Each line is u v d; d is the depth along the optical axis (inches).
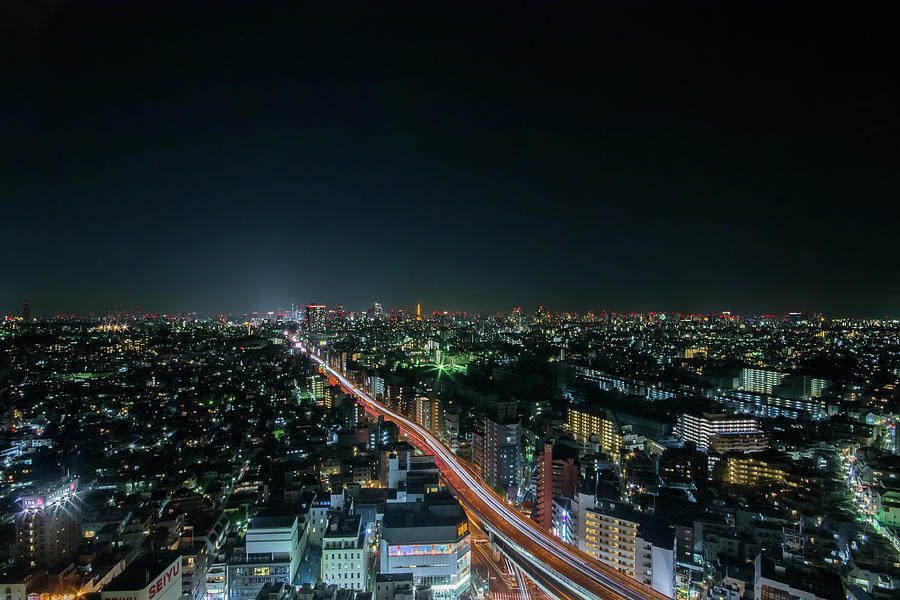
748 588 5492.1
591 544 6884.8
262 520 6437.0
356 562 6210.6
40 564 6294.3
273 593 5329.7
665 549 6067.9
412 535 6264.8
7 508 7746.1
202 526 7057.1
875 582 5625.0
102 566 6131.9
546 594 6156.5
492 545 7475.4
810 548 6501.0
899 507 7322.8
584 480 7628.0
